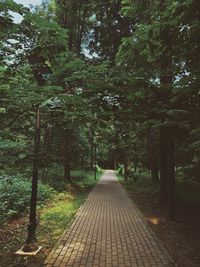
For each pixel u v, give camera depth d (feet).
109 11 50.93
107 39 52.90
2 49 15.84
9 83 16.35
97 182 86.99
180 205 38.78
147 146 52.60
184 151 37.81
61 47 16.48
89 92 17.10
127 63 24.41
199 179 41.19
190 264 19.52
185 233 27.25
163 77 22.16
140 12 35.06
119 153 92.58
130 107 18.52
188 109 18.38
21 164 18.80
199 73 19.03
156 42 19.98
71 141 68.90
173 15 16.94
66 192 53.36
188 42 18.29
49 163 21.20
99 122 18.48
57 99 14.74
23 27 15.07
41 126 21.43
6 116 18.17
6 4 12.38
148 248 22.48
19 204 33.58
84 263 19.21
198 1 15.33
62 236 25.32
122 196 53.93
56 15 65.51
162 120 18.58
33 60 16.79
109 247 22.58
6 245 22.99
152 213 36.52
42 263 19.24
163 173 42.32
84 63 16.10
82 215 34.81
